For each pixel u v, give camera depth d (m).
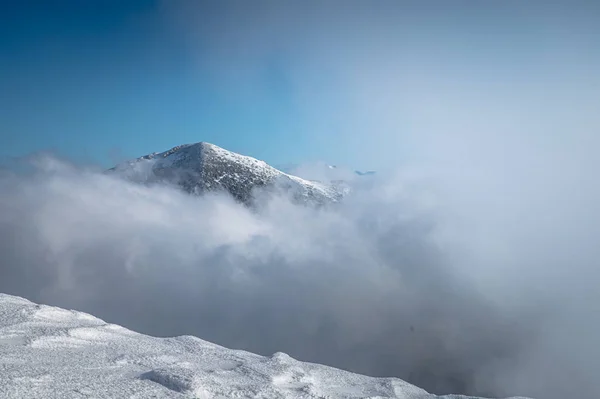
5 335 26.05
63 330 27.81
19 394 16.92
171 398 18.75
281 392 21.84
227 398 20.12
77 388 18.44
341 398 24.36
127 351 26.48
